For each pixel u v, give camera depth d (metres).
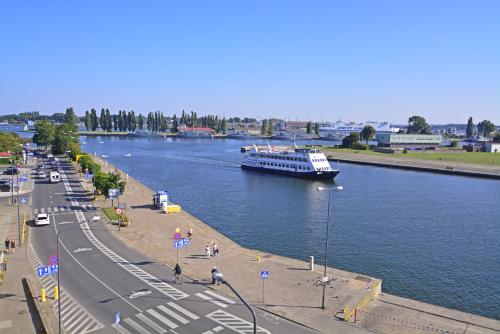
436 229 87.38
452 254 71.31
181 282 49.09
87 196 103.31
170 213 88.06
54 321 38.91
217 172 180.12
